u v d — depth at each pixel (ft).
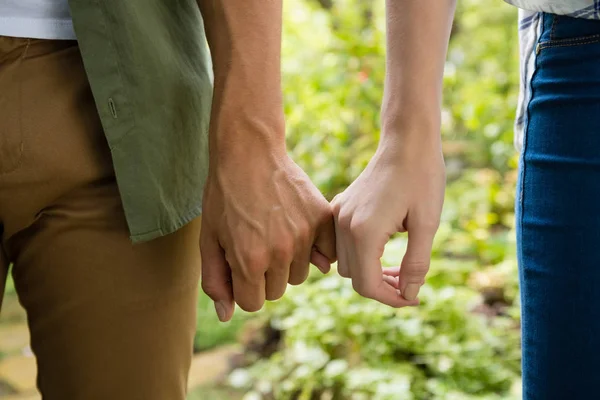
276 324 7.24
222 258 3.10
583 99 2.79
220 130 3.03
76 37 2.97
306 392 6.25
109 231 3.15
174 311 3.26
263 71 3.03
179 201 3.17
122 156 3.02
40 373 3.29
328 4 11.34
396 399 5.84
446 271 7.63
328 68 9.36
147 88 3.04
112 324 3.18
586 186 2.78
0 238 3.20
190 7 3.23
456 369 6.25
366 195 2.96
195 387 6.77
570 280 2.81
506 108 9.61
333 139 9.30
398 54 2.99
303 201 3.05
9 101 2.97
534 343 2.90
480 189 9.21
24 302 3.28
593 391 2.81
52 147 3.01
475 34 11.14
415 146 2.94
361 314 6.67
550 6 2.83
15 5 2.93
